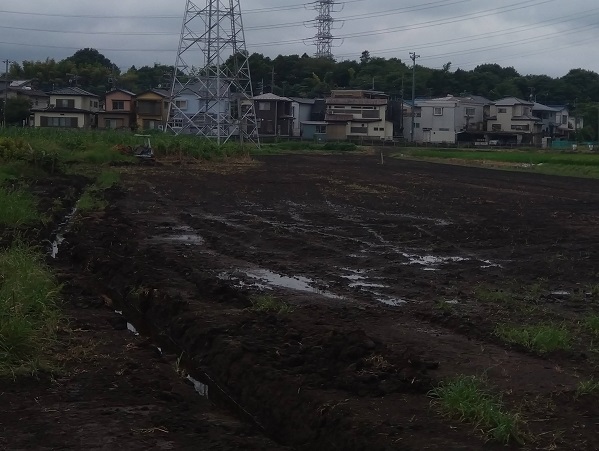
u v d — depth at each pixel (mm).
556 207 22625
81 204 18875
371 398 5957
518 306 9430
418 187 29062
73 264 12055
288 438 5785
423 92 103000
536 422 5473
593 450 4988
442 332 8156
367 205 22000
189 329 8148
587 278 11648
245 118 63906
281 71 105812
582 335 8141
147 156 39344
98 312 8984
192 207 20594
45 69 95500
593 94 104188
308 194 25109
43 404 5867
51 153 29312
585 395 6070
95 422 5504
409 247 14367
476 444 5031
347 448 5215
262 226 16719
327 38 111875
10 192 17219
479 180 34125
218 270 11562
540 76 110250
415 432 5242
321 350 6949
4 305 7180
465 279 11336
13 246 10969
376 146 74375
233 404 6531
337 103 85500
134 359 7223
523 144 82000
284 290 10234
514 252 14023
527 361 7074
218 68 56125
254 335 7633
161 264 11727
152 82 106062
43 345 7145
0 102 68688
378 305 9430
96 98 74125
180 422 5605
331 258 12953
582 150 65312
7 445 5020
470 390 5660
